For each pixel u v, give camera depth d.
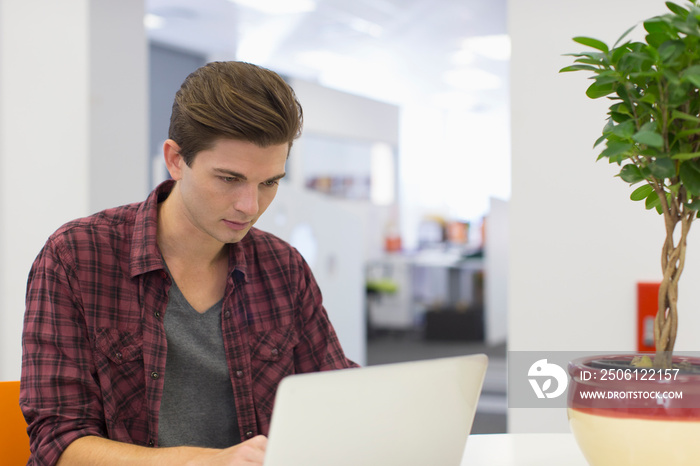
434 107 12.00
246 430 1.36
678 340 2.07
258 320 1.44
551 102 2.19
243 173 1.13
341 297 4.73
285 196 4.19
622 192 2.12
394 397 0.90
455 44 7.62
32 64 2.92
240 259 1.40
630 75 1.01
